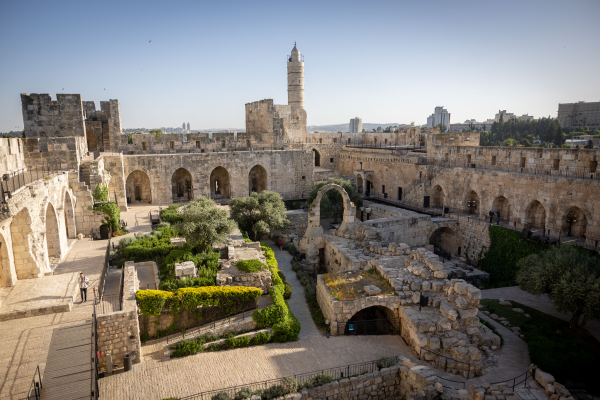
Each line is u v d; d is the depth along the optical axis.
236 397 17.95
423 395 18.19
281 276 32.44
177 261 29.34
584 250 31.52
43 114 44.41
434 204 53.31
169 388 19.09
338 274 28.73
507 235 38.72
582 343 22.66
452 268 40.56
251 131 66.44
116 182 46.06
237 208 43.06
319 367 20.91
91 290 24.38
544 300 30.64
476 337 22.62
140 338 23.59
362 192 66.50
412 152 62.69
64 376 16.73
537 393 18.78
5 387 15.88
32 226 25.02
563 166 36.88
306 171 61.22
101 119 55.19
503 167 43.22
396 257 31.03
